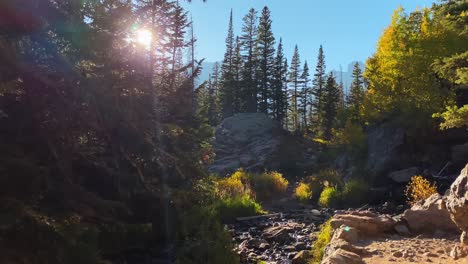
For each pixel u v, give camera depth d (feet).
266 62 213.87
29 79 12.05
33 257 11.15
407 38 71.67
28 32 11.91
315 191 72.54
